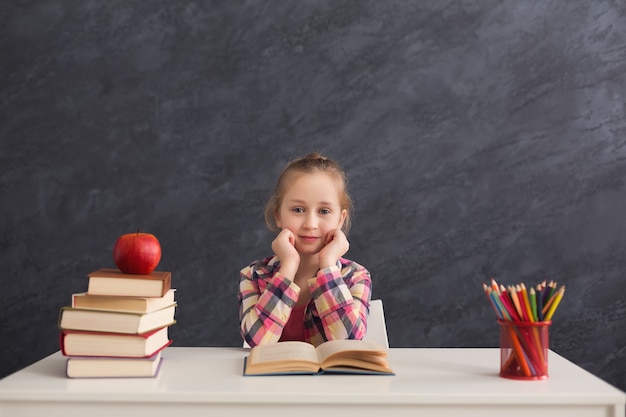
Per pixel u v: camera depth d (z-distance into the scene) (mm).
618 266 2725
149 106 2801
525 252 2736
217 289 2762
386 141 2766
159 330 1229
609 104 2752
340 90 2779
